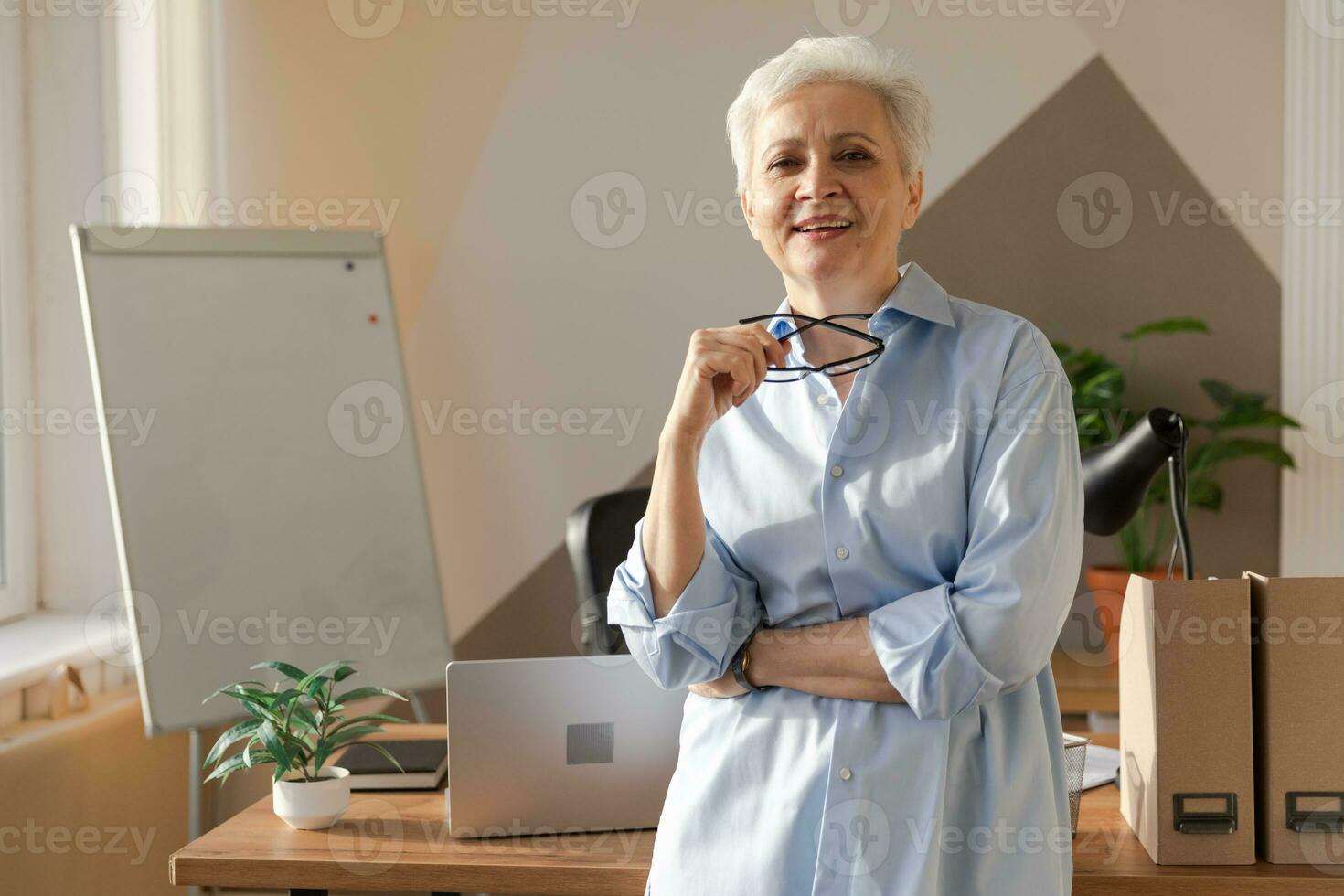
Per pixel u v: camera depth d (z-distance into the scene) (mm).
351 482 2812
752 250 3367
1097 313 3336
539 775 1536
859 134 1241
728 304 3381
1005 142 3334
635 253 3387
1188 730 1385
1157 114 3303
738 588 1303
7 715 2336
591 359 3404
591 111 3377
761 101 1292
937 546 1227
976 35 3322
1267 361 3303
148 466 2582
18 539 2756
